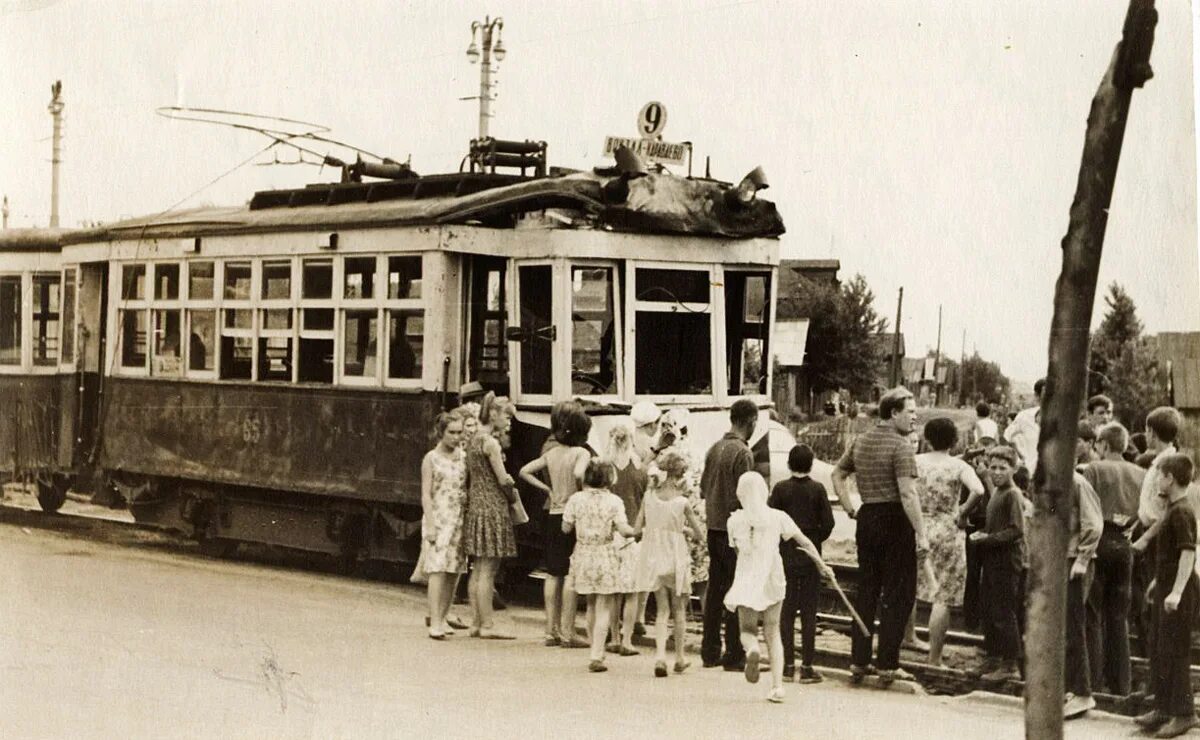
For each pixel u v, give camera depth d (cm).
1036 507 706
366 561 1662
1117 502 1010
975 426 1216
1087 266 689
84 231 1897
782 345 1689
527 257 1370
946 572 1080
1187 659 930
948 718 945
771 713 961
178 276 1745
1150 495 967
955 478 1084
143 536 1914
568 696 1014
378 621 1330
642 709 976
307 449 1554
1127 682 1005
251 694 1037
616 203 1347
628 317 1346
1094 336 1020
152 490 1792
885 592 1051
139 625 1298
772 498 1092
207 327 1700
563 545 1212
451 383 1423
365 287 1495
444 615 1252
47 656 1176
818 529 1079
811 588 1077
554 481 1216
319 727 934
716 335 1396
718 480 1121
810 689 1045
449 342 1424
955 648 1173
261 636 1242
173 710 995
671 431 1212
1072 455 698
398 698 1012
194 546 1831
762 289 1434
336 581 1566
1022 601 1055
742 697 1016
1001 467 1043
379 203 1545
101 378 1903
